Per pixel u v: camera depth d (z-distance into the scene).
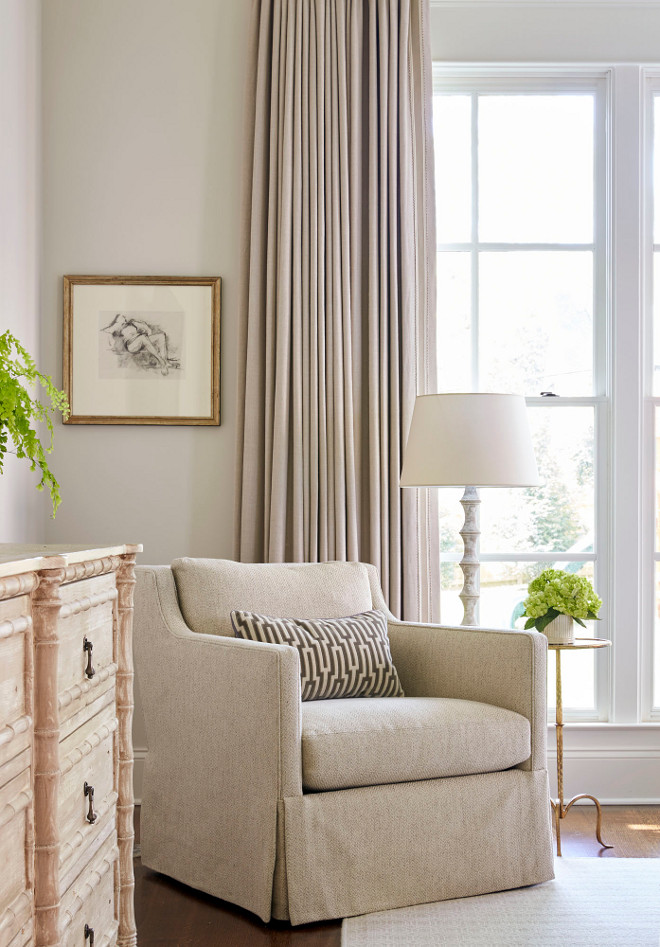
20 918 1.34
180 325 3.71
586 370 3.89
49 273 3.71
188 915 2.46
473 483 2.93
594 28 3.79
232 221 3.73
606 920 2.39
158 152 3.73
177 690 2.70
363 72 3.69
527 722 2.66
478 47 3.77
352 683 2.74
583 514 3.86
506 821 2.61
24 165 3.49
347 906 2.40
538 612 3.00
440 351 3.88
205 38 3.74
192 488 3.71
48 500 3.68
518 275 3.90
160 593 2.84
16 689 1.36
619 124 3.80
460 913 2.43
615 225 3.79
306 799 2.36
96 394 3.69
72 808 1.62
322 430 3.53
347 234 3.58
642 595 3.85
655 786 3.68
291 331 3.58
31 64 3.58
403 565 3.56
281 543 3.49
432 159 3.68
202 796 2.59
